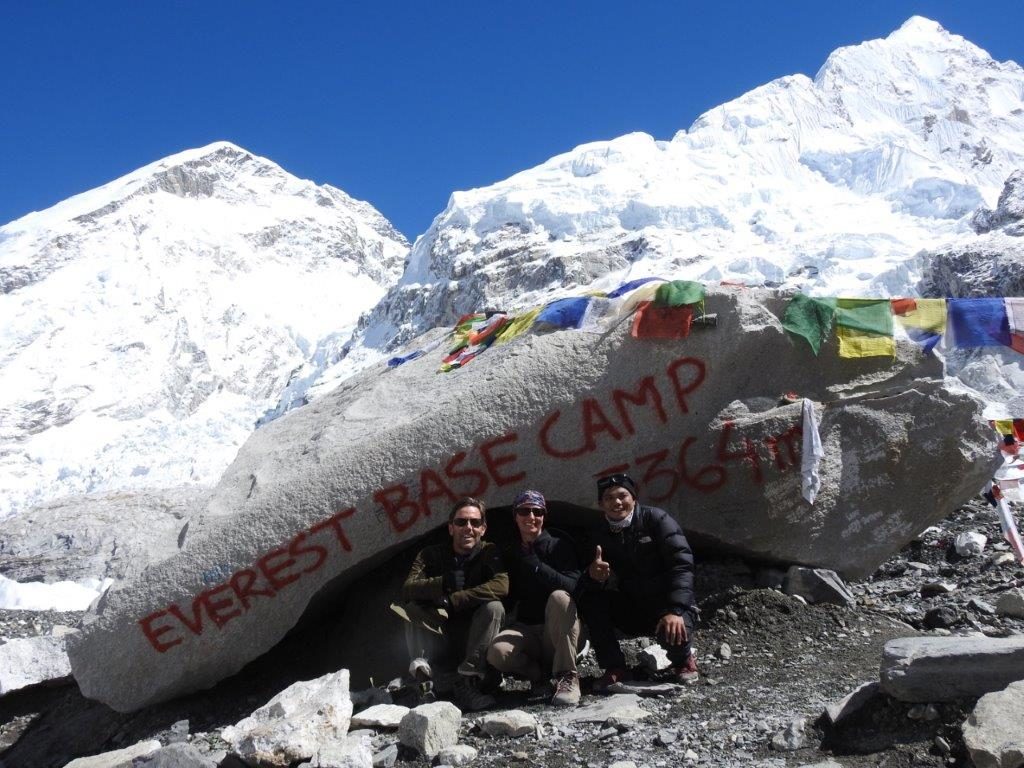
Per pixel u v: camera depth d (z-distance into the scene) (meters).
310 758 5.43
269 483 7.40
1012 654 4.80
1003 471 8.36
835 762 4.62
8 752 7.50
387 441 7.25
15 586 11.88
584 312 7.59
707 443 7.46
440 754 5.20
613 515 6.21
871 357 7.61
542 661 6.25
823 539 7.48
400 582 7.57
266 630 7.12
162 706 7.31
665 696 5.89
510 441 7.25
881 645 6.54
